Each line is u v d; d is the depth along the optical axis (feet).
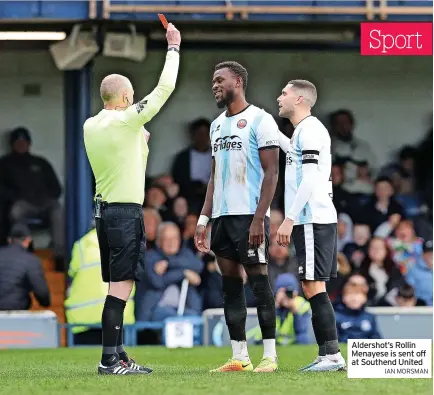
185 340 145.79
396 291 180.34
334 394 61.16
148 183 197.57
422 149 204.23
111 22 166.81
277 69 203.92
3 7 163.94
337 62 204.44
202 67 200.64
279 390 63.10
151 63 200.03
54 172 196.65
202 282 168.55
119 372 78.95
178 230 165.37
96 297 157.48
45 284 161.99
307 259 81.05
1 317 148.77
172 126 199.00
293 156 82.02
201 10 164.86
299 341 150.00
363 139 204.23
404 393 61.87
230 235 81.51
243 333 83.30
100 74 198.59
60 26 170.30
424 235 195.31
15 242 162.30
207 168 197.36
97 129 79.30
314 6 165.68
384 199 194.39
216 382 68.80
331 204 81.87
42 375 80.74
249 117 81.41
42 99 197.98
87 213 180.04
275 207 185.98
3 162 195.72
